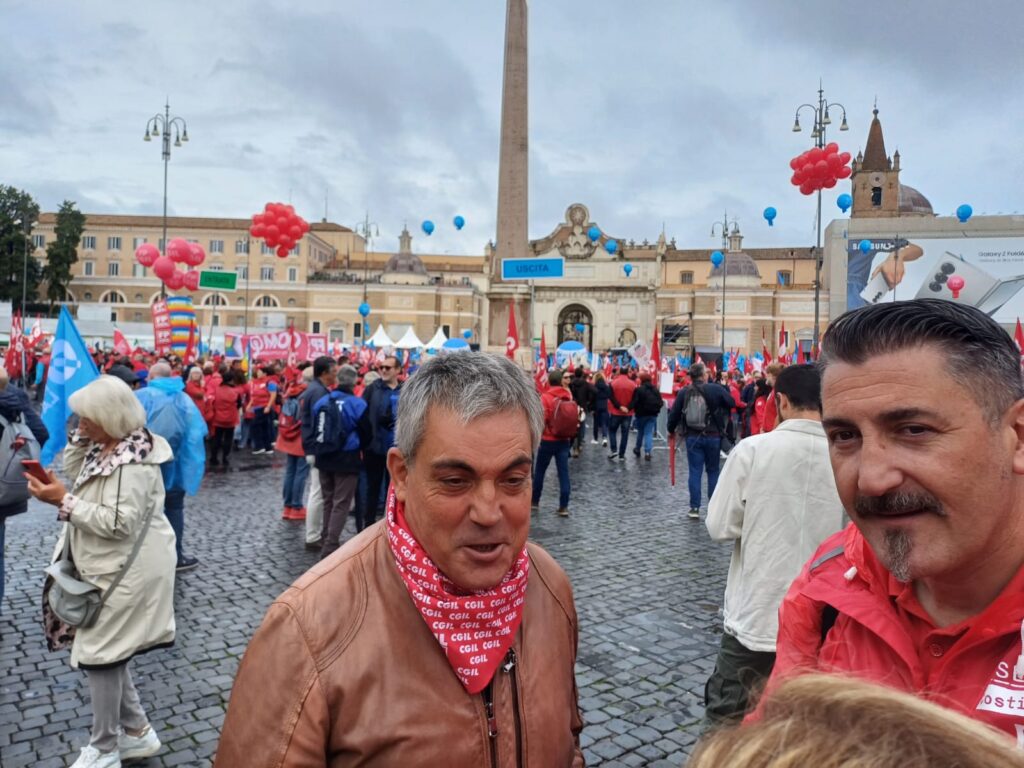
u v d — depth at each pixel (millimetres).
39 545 7426
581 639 5148
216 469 12430
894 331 1180
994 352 1153
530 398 1526
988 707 1187
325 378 6965
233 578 6383
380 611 1482
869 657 1390
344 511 6918
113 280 70062
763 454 3162
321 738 1392
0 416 5078
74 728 3844
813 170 15938
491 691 1503
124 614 3285
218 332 66688
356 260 82188
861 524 1244
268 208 18578
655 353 17344
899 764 605
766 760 653
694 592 6242
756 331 64875
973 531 1152
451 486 1450
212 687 4316
